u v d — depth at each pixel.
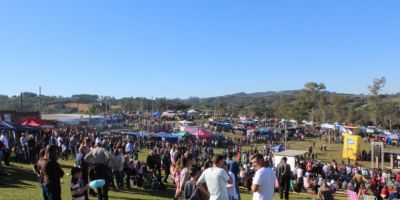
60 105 175.25
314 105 148.88
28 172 21.34
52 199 9.24
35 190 15.95
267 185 8.38
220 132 95.81
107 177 13.31
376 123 133.25
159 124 95.88
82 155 14.95
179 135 57.06
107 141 34.44
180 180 10.06
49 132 35.84
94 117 95.00
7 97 171.00
